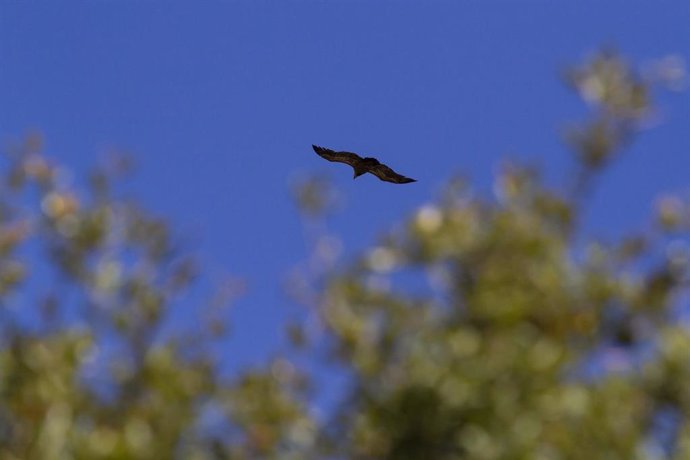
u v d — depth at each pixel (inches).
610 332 1215.6
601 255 1224.2
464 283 1219.2
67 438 1128.8
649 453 1152.2
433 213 1230.3
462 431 1120.2
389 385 1149.1
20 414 1147.9
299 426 1179.3
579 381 1169.4
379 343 1176.8
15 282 1275.8
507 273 1203.2
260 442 1173.1
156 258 1262.3
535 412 1120.2
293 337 1202.6
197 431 1167.6
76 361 1176.8
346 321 1184.8
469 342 1141.7
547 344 1149.1
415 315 1189.7
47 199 1285.7
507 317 1170.6
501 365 1131.9
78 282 1246.3
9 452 1141.7
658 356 1196.5
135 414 1152.2
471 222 1232.8
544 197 1254.3
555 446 1120.8
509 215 1232.8
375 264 1214.9
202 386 1187.9
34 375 1170.0
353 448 1159.0
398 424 1135.6
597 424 1130.7
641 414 1171.9
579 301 1209.4
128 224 1279.5
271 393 1187.9
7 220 1296.8
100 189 1295.5
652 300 1213.1
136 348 1213.7
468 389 1122.7
